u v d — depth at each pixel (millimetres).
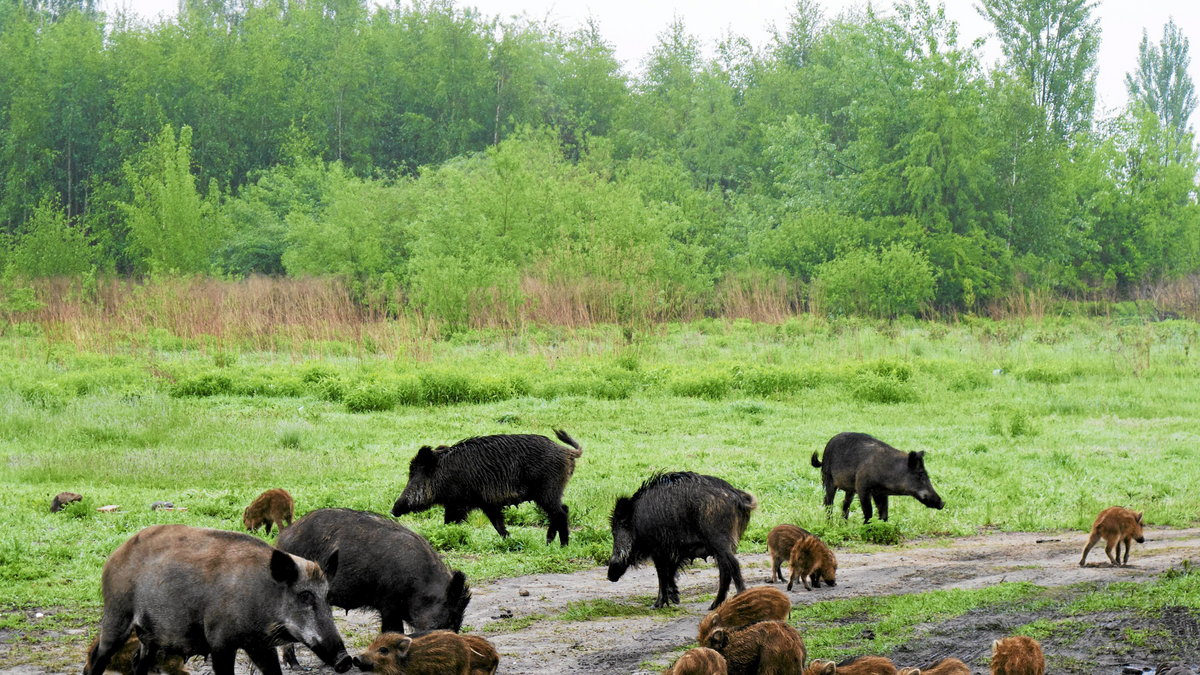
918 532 17875
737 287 64875
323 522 10812
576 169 91250
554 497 15914
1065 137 88562
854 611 12391
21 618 11914
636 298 55688
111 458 22125
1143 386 36562
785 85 107750
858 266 68125
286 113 103375
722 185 106500
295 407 31266
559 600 13258
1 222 97750
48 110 97625
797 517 18266
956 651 10656
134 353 41750
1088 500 20016
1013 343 48656
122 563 9039
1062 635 10891
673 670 8883
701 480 12828
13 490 19281
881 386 33812
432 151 110125
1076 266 87062
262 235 84625
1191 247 88562
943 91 78000
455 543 16031
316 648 8719
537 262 63938
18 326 54406
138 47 101500
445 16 111812
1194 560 14555
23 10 106750
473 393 33188
